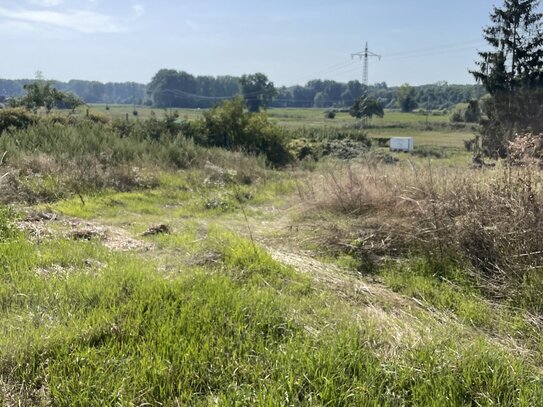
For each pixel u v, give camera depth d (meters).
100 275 4.39
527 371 3.13
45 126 17.25
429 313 4.24
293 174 14.97
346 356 3.13
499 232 5.18
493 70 26.84
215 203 10.14
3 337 3.21
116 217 8.64
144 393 2.79
